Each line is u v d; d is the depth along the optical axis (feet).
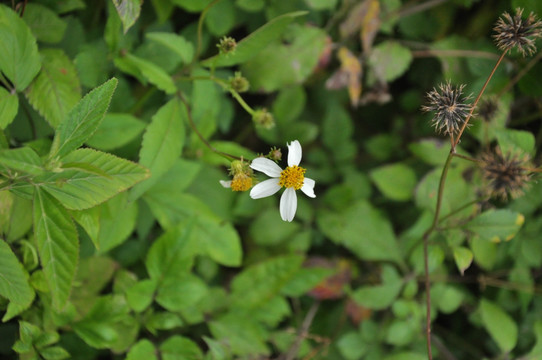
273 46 2.21
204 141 1.94
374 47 2.27
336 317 2.31
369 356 2.23
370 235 2.25
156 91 2.16
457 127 1.88
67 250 1.74
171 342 2.00
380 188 2.26
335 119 2.38
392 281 2.21
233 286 2.13
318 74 2.37
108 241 1.99
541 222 2.27
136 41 2.10
